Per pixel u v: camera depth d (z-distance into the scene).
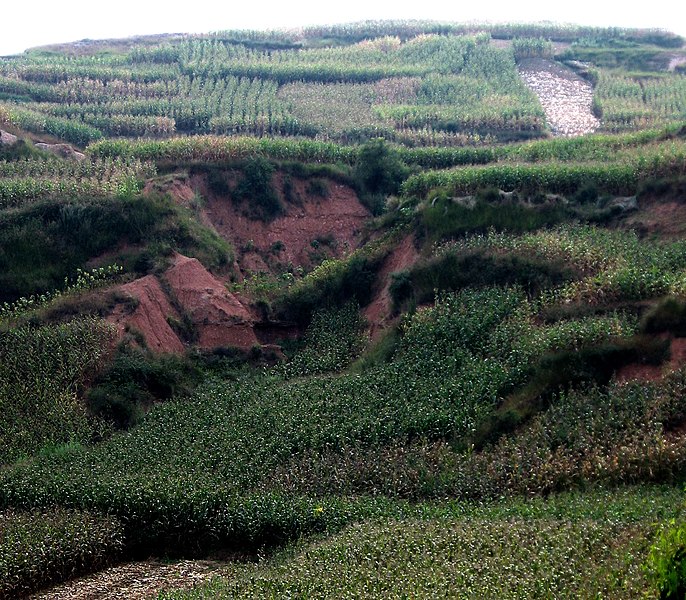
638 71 78.38
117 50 87.38
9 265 41.41
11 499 28.16
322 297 42.88
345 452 29.33
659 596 16.20
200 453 30.61
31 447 32.81
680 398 27.22
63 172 47.72
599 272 35.16
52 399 34.56
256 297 43.16
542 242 37.84
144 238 43.31
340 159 53.12
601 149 47.50
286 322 42.47
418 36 87.31
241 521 25.47
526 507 23.53
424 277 39.16
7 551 23.70
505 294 36.31
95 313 38.72
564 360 30.36
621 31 89.25
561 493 25.02
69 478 28.70
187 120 65.19
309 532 24.89
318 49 84.38
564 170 42.44
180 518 26.06
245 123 63.22
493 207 41.31
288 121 63.50
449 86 72.56
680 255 34.94
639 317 31.91
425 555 20.44
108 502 26.81
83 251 42.47
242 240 48.22
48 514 26.52
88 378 36.16
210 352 39.97
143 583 23.02
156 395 36.94
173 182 47.53
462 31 90.31
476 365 32.69
